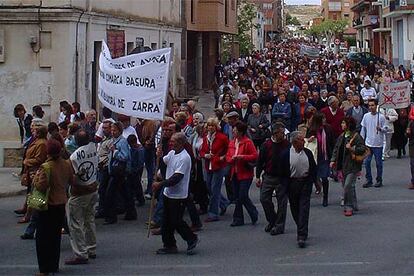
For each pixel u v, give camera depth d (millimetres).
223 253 10609
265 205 11852
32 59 19047
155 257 10422
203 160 13148
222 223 12805
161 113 11164
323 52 97250
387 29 62125
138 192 14117
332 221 12805
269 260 10148
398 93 20031
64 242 11562
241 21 63938
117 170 12570
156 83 11156
